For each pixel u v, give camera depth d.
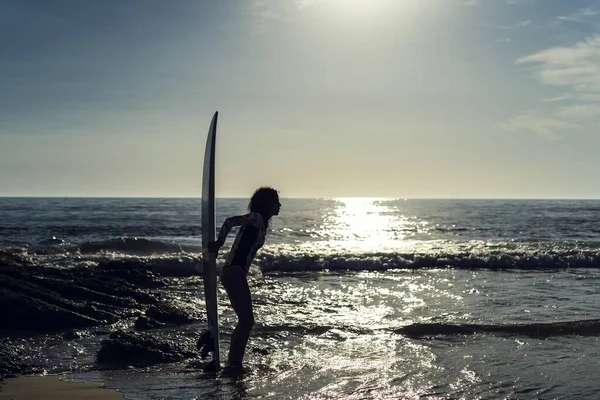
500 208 73.25
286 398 4.56
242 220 5.56
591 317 7.84
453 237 28.17
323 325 7.37
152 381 5.07
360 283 11.62
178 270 13.83
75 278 9.85
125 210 51.88
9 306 7.35
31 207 55.94
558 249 17.22
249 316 5.52
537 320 7.64
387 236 29.09
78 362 5.79
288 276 12.94
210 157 5.68
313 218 49.78
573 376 5.18
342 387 4.86
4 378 5.16
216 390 4.77
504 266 14.93
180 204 73.25
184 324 7.60
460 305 8.86
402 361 5.71
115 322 7.83
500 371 5.35
